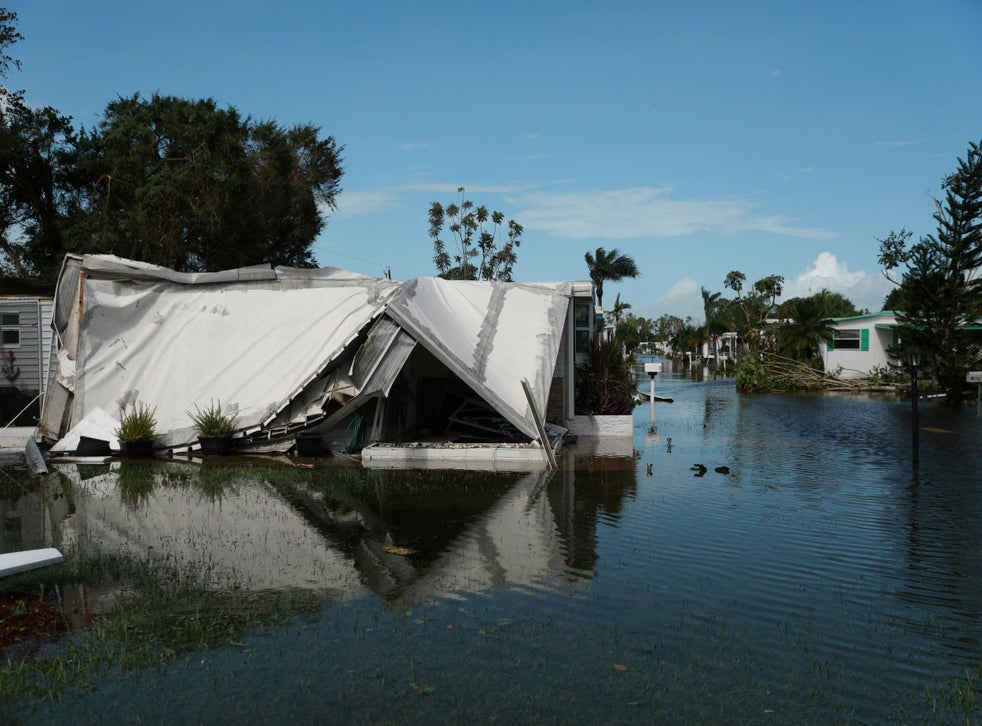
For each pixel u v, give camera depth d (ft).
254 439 54.80
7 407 62.34
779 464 51.75
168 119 96.17
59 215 106.63
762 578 26.13
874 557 28.89
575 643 20.25
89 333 56.65
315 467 48.93
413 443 55.01
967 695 17.47
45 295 65.98
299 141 129.18
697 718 16.38
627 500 39.06
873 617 22.52
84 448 53.06
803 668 18.95
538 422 50.75
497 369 57.57
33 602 23.12
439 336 55.62
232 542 30.07
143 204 92.27
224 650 19.66
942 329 113.39
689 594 24.38
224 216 99.86
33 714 16.34
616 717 16.37
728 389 140.05
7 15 75.66
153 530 31.89
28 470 47.21
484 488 41.93
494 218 142.20
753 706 16.94
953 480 45.55
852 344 145.69
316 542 30.17
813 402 108.78
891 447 60.75
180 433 54.08
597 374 71.56
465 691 17.46
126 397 55.98
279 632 20.88
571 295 70.95
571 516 35.22
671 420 83.56
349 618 21.94
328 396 53.36
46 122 102.99
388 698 17.11
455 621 21.76
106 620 21.70
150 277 59.26
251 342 58.59
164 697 17.12
